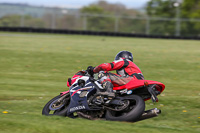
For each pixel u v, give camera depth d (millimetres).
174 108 27141
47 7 192375
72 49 84438
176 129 18875
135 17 192500
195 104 28766
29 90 35688
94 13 193750
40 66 54531
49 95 33250
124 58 23422
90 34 168000
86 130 17188
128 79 22062
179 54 81062
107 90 21391
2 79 42406
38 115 22812
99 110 21625
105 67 22250
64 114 22500
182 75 48688
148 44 114812
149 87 20859
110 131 17234
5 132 16609
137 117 20031
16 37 125438
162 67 56750
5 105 27969
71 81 23328
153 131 17750
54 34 163875
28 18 190625
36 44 97188
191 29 188000
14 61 59625
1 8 188375
